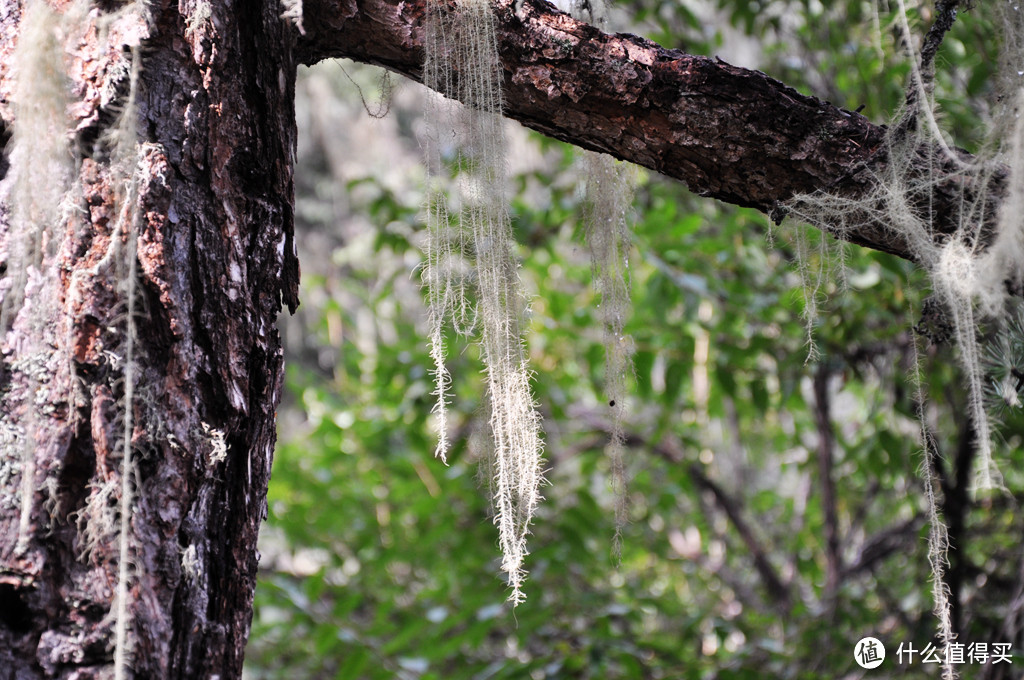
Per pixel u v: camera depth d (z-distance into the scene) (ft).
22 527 9.39
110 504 9.46
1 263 9.55
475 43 10.10
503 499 10.07
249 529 9.76
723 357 16.25
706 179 10.38
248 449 9.76
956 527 13.78
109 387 9.50
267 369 9.86
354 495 20.62
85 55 9.62
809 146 10.26
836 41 14.80
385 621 17.15
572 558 16.89
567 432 21.89
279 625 18.39
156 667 9.48
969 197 10.32
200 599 9.60
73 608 9.41
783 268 15.52
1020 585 13.17
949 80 13.69
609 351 10.82
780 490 28.17
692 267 16.53
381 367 19.21
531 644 17.58
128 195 9.55
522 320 10.28
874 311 15.23
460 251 10.21
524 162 23.31
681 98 10.20
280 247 9.97
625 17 17.62
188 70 9.71
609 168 10.89
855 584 17.95
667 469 21.90
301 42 10.18
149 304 9.58
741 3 15.56
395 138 41.63
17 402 9.48
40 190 9.55
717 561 24.13
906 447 15.52
